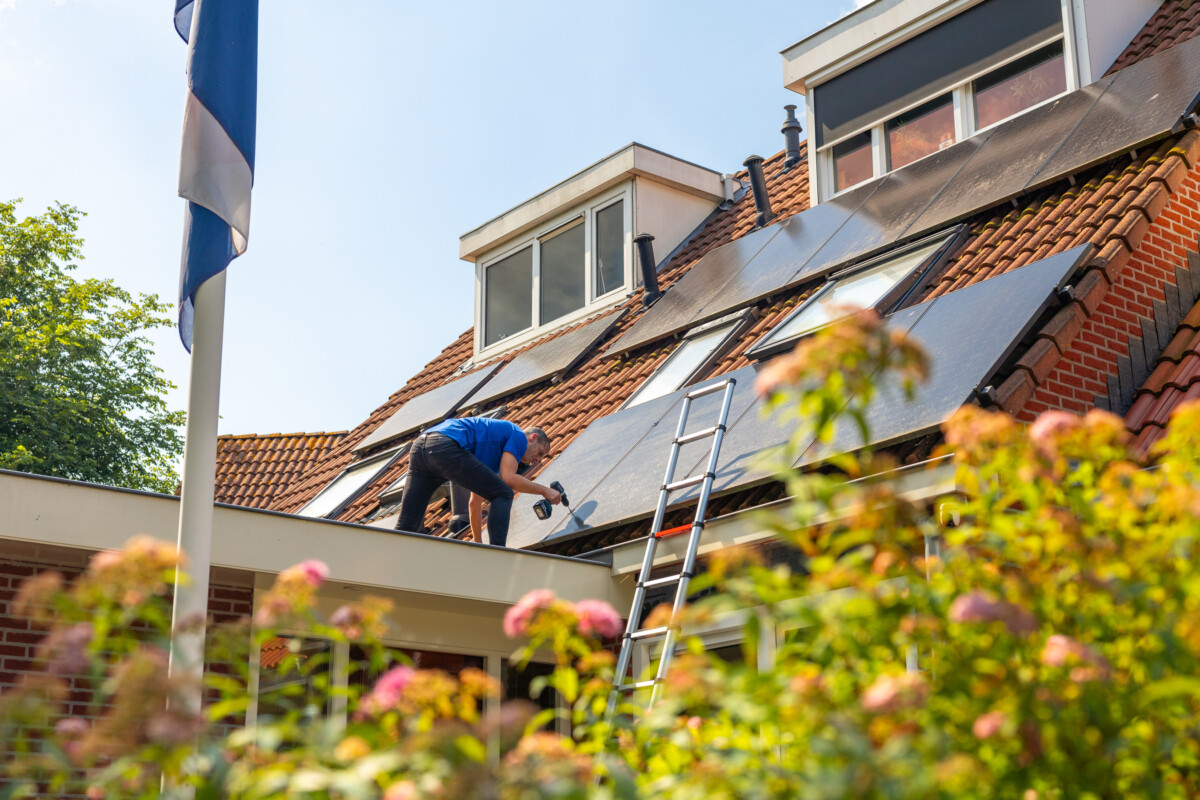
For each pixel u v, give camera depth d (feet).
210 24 19.12
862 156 35.06
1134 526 10.57
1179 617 9.23
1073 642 8.59
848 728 7.85
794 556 20.56
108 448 87.81
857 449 19.88
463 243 47.67
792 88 37.22
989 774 8.20
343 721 9.12
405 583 22.18
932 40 33.47
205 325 18.01
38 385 84.84
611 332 38.24
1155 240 24.35
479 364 46.14
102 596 9.64
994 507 10.74
